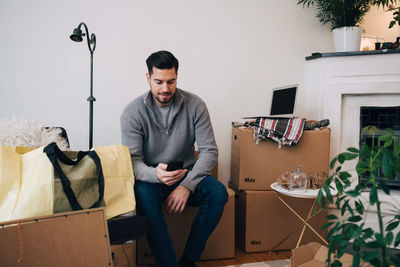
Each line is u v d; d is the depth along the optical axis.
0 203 1.15
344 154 0.87
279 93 2.34
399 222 0.76
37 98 2.17
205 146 1.76
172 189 1.72
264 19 2.57
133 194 1.41
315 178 1.79
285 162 2.04
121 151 1.45
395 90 2.32
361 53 2.31
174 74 1.61
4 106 2.12
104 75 2.27
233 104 2.53
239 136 2.06
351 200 2.16
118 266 1.78
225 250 1.88
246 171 2.04
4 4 2.10
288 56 2.63
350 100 2.41
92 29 2.23
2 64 2.11
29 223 1.08
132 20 2.29
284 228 2.02
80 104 2.24
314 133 2.05
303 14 2.65
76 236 1.15
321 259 1.35
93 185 1.30
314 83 2.53
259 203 2.00
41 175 1.20
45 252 1.08
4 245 1.02
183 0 2.39
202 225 1.55
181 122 1.77
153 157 1.79
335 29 2.49
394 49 2.28
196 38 2.43
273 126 2.00
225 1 2.48
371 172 0.81
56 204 1.19
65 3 2.19
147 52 2.33
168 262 1.43
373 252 0.72
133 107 1.72
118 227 1.26
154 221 1.45
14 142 1.37
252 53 2.55
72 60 2.21
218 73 2.49
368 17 2.79
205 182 1.65
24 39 2.13
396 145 0.77
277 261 1.85
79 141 2.25
